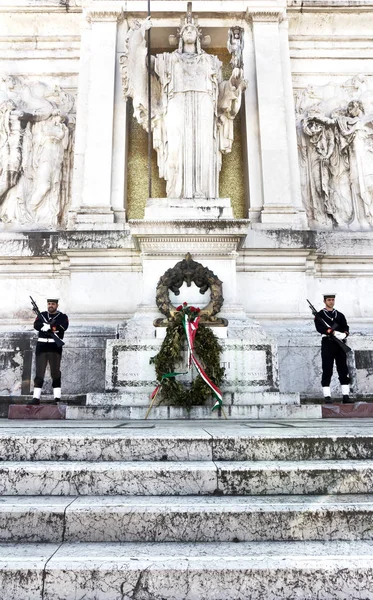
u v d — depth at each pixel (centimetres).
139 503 343
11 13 1339
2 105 1255
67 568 277
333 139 1285
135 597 274
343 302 1146
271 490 379
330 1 1352
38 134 1261
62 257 1116
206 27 1323
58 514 329
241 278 1100
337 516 331
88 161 1184
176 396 735
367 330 1084
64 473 380
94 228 1126
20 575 276
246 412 732
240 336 889
